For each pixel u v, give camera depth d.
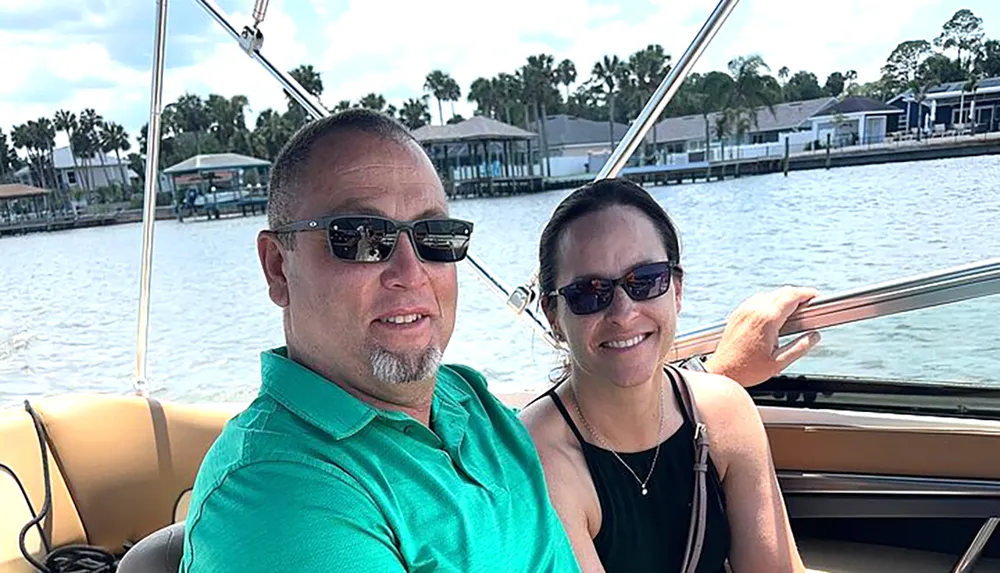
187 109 29.30
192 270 19.34
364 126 1.06
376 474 0.94
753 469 1.46
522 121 31.20
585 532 1.33
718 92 13.45
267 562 0.79
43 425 1.96
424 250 1.06
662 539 1.40
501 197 26.97
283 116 27.66
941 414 1.74
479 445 1.20
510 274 12.36
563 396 1.47
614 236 1.34
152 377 10.07
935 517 1.70
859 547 1.91
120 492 2.05
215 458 0.96
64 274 19.98
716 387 1.51
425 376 1.07
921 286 1.65
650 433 1.40
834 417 1.78
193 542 0.86
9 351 11.81
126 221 28.28
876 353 1.76
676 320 1.42
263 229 1.09
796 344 1.77
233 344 11.84
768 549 1.43
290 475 0.87
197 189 28.41
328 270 1.01
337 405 0.97
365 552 0.84
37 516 1.86
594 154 27.81
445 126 27.81
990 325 1.63
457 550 0.98
